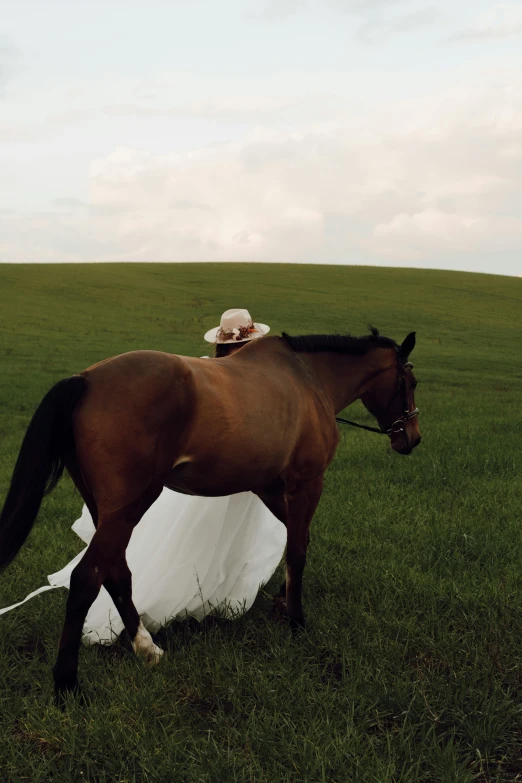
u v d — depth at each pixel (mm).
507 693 3598
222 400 3875
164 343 28188
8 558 3527
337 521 6668
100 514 3537
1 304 36438
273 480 4379
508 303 44781
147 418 3562
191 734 3197
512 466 9164
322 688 3701
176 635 4379
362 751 3111
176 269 54031
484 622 4457
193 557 4496
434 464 8992
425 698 3502
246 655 4098
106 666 3949
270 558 4914
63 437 3600
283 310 38250
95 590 3479
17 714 3426
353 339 5184
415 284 50531
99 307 37500
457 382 21531
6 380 19141
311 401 4664
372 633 4320
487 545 5887
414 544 5973
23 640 4316
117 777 2959
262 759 3082
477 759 3170
